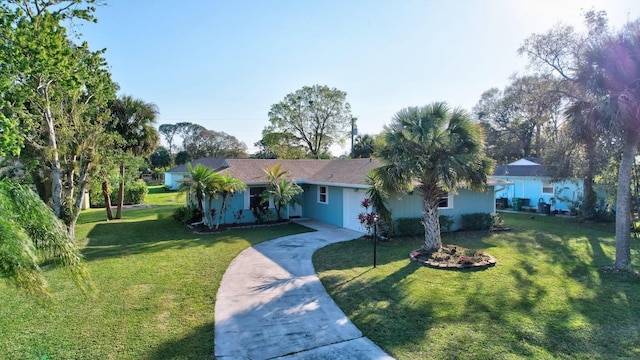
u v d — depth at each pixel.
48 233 3.05
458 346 4.66
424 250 9.84
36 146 10.21
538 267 8.49
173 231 14.06
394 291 6.85
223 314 5.77
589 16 15.55
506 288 6.95
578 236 12.80
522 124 33.78
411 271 8.20
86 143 11.38
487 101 36.44
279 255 9.89
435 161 9.51
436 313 5.77
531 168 22.62
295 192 15.60
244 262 9.11
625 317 5.56
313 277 7.81
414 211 13.13
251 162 18.81
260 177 16.58
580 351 4.51
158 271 8.19
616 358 4.34
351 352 4.57
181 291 6.84
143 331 5.11
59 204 10.66
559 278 7.61
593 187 16.89
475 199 14.49
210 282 7.41
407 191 10.65
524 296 6.51
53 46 8.60
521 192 22.22
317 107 37.78
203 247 10.95
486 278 7.61
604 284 7.20
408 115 9.42
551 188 20.45
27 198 2.93
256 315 5.75
